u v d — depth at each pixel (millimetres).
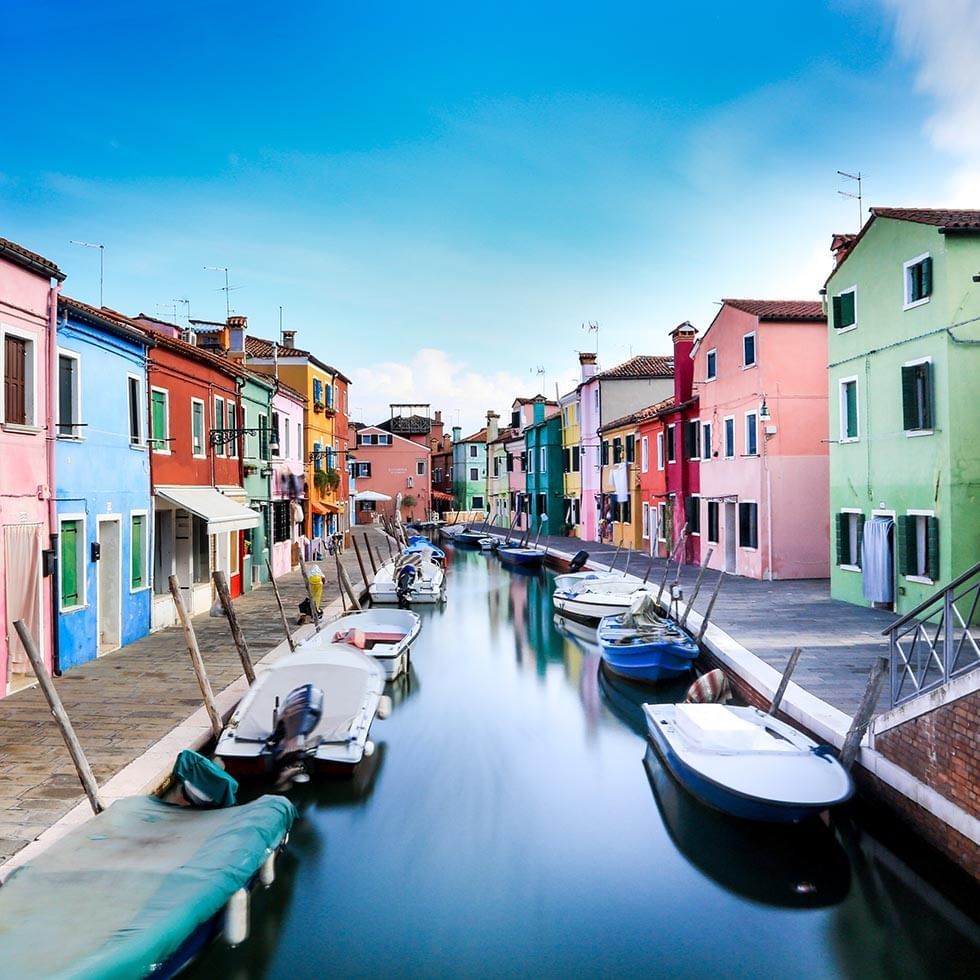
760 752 9133
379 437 66500
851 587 19422
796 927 7391
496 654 18922
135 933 5438
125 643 15367
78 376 13523
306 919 7449
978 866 6965
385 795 10289
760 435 23781
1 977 4910
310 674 11102
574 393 45594
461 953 6980
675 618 18344
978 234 15508
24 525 11945
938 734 7586
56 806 7766
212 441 20469
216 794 7984
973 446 15461
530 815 9688
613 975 6707
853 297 19047
